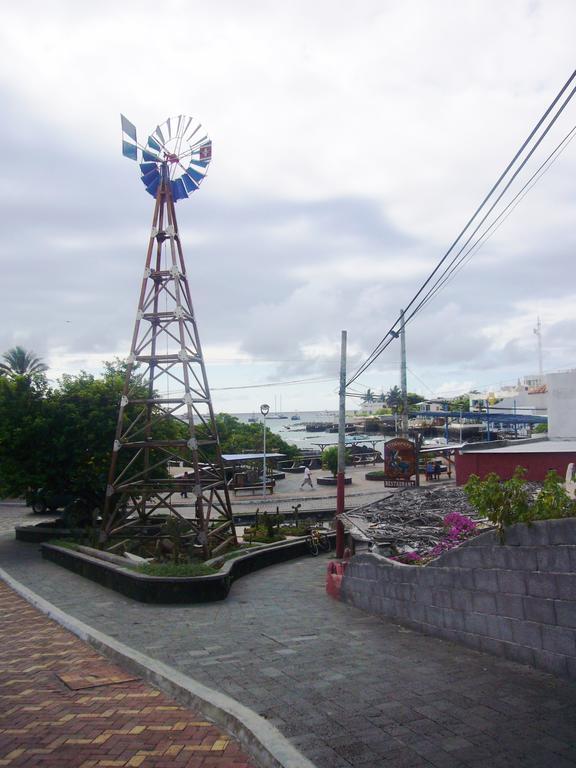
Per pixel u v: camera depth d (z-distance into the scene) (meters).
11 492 21.66
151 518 21.00
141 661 7.73
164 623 10.80
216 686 6.79
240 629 10.04
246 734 5.41
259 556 18.11
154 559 16.44
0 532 27.23
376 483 42.03
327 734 5.31
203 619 11.10
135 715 6.15
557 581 6.46
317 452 60.31
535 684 6.25
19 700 6.71
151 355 18.98
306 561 19.72
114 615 11.67
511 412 70.38
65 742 5.53
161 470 23.00
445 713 5.67
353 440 56.62
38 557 19.78
